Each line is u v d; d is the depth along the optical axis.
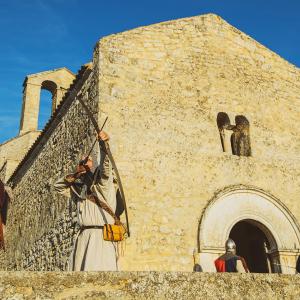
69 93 11.40
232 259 6.57
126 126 9.39
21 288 3.22
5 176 20.48
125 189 8.80
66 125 11.87
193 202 9.26
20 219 16.33
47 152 13.62
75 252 4.29
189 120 10.09
